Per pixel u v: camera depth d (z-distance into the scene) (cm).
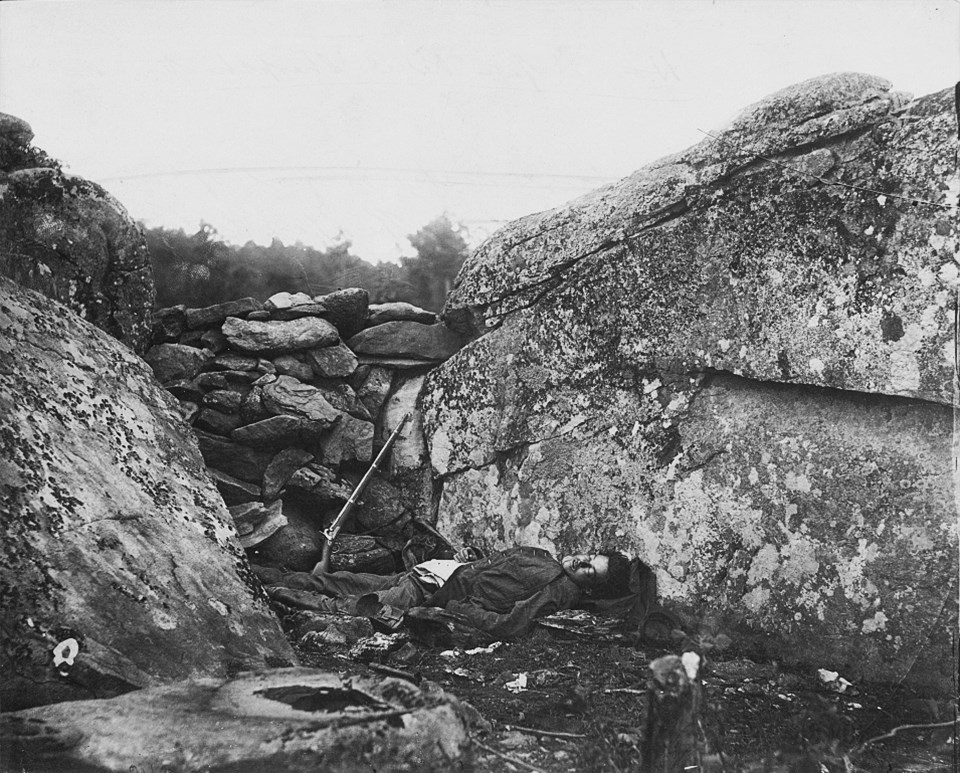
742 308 394
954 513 341
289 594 417
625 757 303
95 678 297
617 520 422
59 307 406
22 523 320
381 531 482
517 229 470
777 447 382
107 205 447
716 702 334
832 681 353
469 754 245
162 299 491
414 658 370
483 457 473
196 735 242
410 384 508
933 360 344
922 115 359
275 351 487
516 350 468
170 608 334
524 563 409
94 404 381
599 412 435
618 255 432
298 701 268
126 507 355
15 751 244
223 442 469
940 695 334
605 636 380
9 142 436
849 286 366
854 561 358
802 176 382
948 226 346
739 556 386
